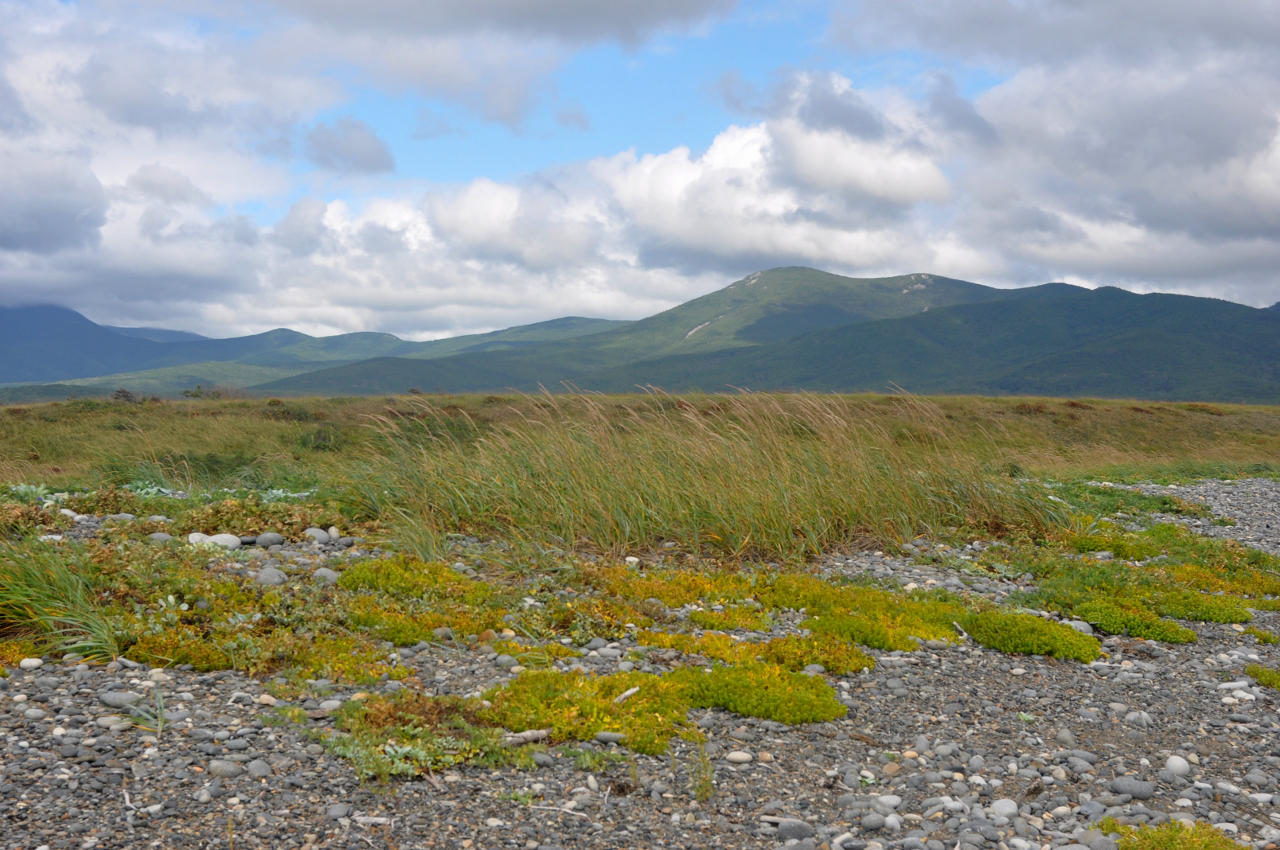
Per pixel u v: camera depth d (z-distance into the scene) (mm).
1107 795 5148
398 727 5234
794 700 6219
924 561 10961
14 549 7422
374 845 4082
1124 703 6801
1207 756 5832
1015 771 5473
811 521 11508
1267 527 15523
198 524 10336
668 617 8219
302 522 10789
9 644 6145
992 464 14703
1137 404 45688
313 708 5543
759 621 8219
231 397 41688
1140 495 17672
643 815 4598
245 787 4488
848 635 7930
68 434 25188
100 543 8156
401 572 8578
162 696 5543
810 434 13172
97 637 6246
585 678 6352
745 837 4445
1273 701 6895
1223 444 38219
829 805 4898
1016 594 9680
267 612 7117
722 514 11016
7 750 4645
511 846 4188
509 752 5121
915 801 4992
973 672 7379
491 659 6801
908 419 14648
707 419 13125
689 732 5637
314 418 32688
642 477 11531
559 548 10398
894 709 6438
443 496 11633
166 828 4055
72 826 3975
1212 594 10242
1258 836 4656
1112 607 9070
